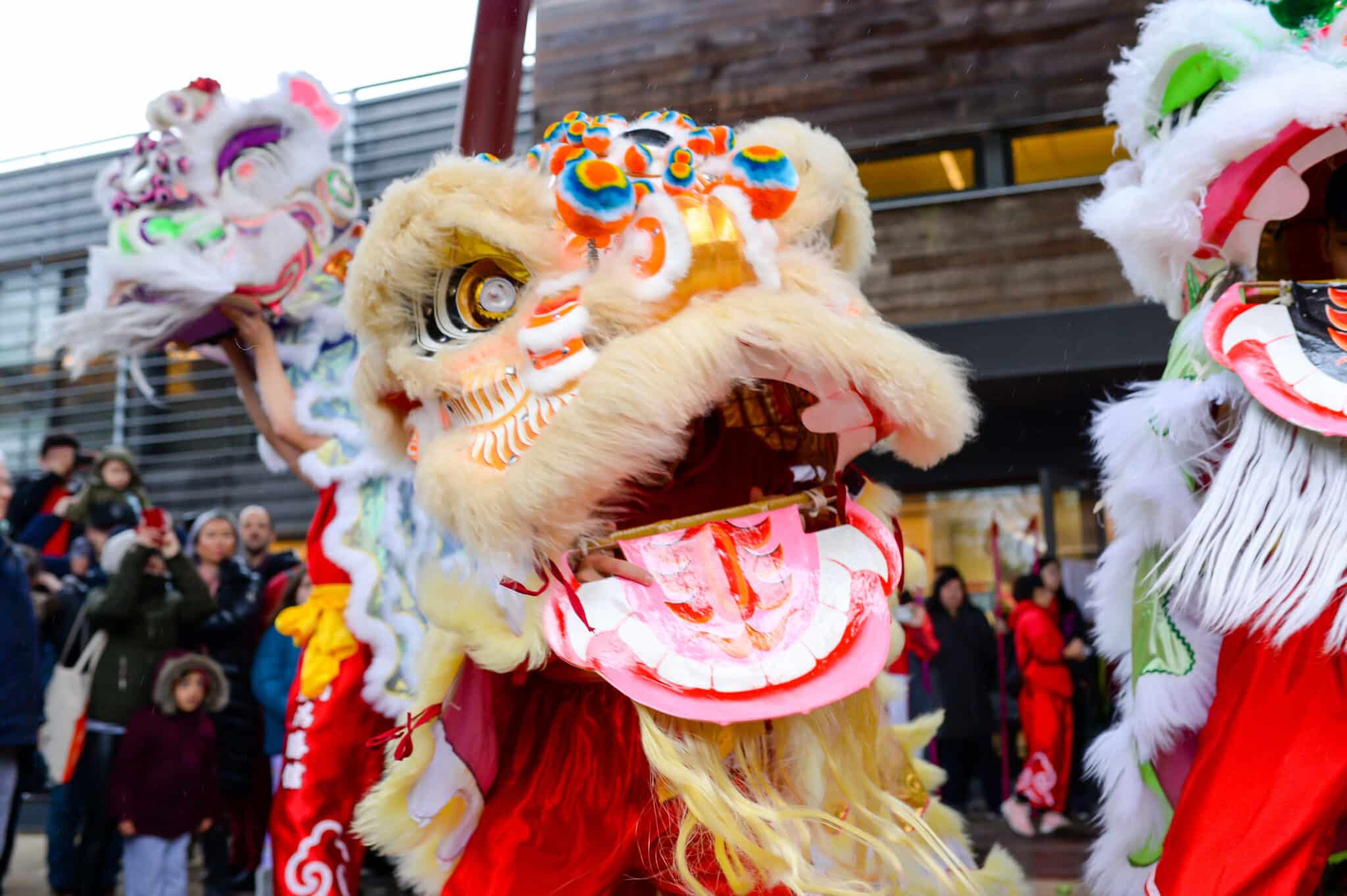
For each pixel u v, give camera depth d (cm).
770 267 171
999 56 764
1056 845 578
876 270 816
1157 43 204
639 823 179
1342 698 173
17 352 946
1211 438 196
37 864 573
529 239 173
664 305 166
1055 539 830
